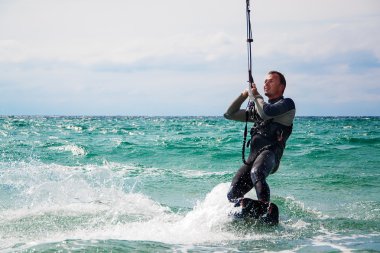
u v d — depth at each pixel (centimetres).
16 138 3512
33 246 566
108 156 2109
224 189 842
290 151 2297
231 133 4512
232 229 688
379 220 784
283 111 748
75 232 660
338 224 748
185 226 696
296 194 1107
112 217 775
